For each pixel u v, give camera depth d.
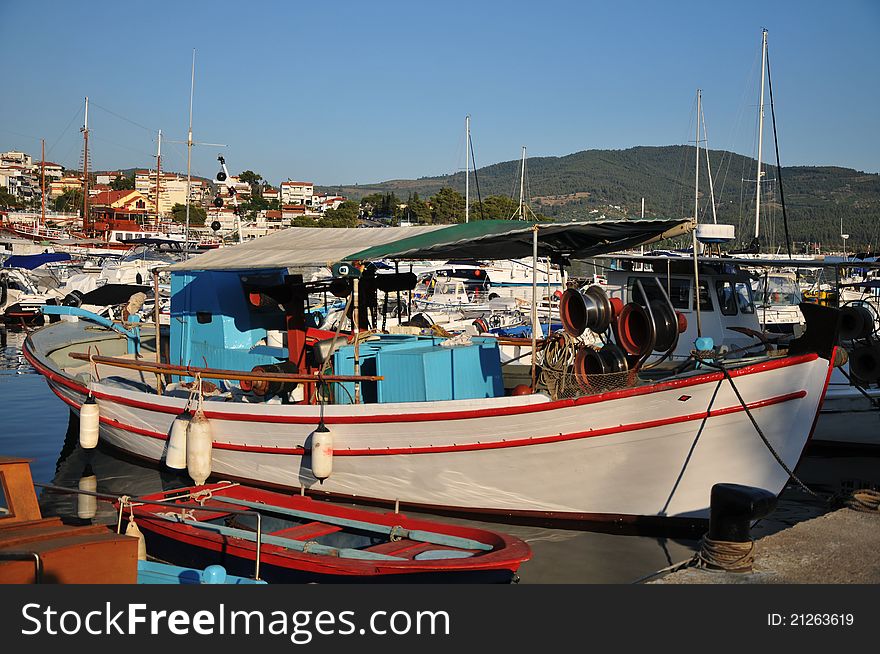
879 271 23.59
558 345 10.20
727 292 15.42
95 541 6.07
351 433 10.15
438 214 96.94
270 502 9.76
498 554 7.25
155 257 40.59
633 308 9.16
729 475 9.13
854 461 13.95
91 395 12.96
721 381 8.77
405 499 10.27
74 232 70.50
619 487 9.32
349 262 9.89
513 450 9.45
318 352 10.30
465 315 30.41
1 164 173.00
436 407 9.61
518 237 10.09
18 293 38.16
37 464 13.06
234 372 10.58
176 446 10.95
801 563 6.63
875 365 12.30
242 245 12.91
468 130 51.75
